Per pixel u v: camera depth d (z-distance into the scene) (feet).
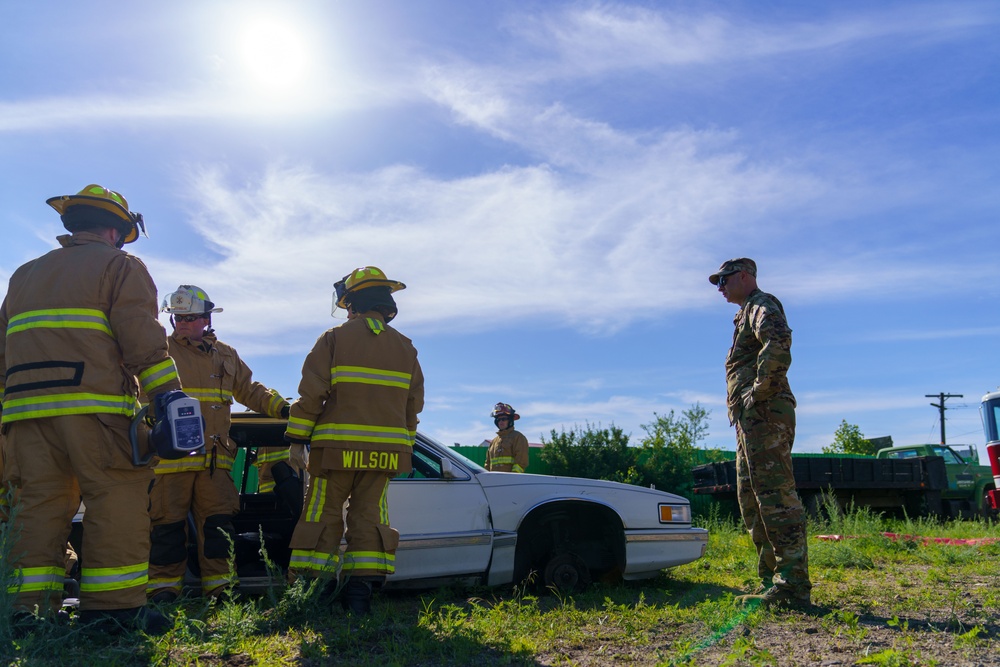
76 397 12.05
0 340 13.23
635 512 19.65
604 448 59.41
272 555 18.19
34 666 10.09
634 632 13.79
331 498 15.38
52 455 12.11
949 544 28.89
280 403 18.48
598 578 20.13
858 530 32.12
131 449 12.48
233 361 18.15
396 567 17.31
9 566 11.11
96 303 12.50
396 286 16.89
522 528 19.39
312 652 12.06
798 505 15.70
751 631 13.52
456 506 18.28
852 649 12.12
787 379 15.70
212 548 16.63
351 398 15.44
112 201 13.37
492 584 18.34
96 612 11.97
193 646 11.94
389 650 12.41
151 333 12.58
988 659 11.48
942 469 54.54
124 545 12.22
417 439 18.85
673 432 62.18
